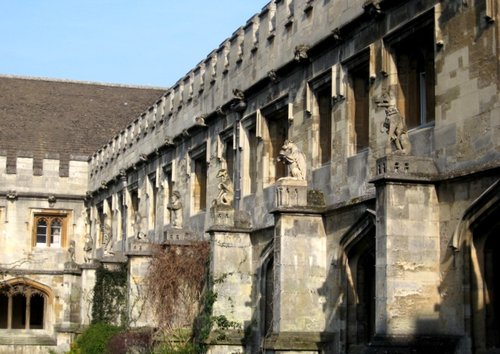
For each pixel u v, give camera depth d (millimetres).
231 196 24031
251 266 23688
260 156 23500
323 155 20422
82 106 50219
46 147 47031
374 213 17234
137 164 35281
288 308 18922
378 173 15234
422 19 16234
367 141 18797
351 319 18531
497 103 14016
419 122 16984
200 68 28531
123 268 36031
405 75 17312
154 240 32688
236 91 24422
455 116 15008
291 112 21594
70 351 37219
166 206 32125
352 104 18969
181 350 25547
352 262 18688
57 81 51375
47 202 45500
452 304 14664
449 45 15297
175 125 30812
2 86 49844
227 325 23203
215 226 23531
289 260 19047
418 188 15000
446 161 15125
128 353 29906
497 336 14406
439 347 14430
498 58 14062
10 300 44719
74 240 45531
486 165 14078
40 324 47188
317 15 20516
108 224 40469
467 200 14508
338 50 19375
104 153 41875
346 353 18422
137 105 51469
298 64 21094
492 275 14477
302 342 18688
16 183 45094
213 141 27203
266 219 22875
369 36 18125
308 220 19266
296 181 19391
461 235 14531
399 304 14695
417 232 14914
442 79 15430
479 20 14547
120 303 35781
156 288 27438
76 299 43750
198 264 26766
